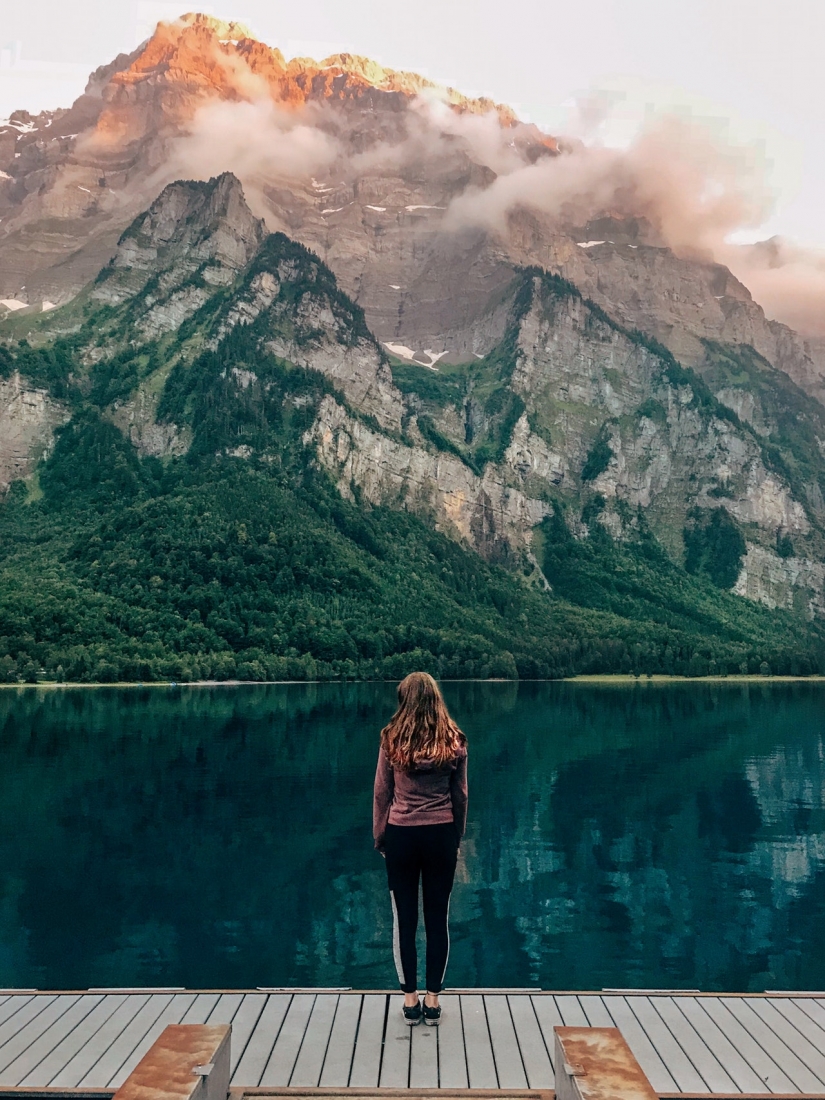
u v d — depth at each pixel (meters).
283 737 86.25
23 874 34.44
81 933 27.58
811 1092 10.27
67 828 43.03
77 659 178.38
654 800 52.59
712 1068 10.91
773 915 30.11
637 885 33.78
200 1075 7.62
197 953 25.86
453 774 11.70
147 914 29.53
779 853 39.03
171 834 41.78
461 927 28.80
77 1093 10.01
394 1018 12.26
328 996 13.09
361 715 115.94
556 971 25.06
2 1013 12.49
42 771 62.16
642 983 24.17
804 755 75.06
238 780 58.38
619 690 195.88
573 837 42.16
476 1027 11.95
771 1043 11.64
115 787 55.34
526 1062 10.84
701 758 72.81
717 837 42.25
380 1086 10.21
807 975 24.75
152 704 133.12
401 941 11.80
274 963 25.08
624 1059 7.83
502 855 38.50
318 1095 9.39
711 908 30.83
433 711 11.67
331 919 29.00
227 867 35.59
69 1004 12.84
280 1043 11.42
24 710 119.06
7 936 27.25
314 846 39.28
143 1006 12.75
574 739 88.25
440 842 11.61
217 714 115.62
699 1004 12.96
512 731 96.75
